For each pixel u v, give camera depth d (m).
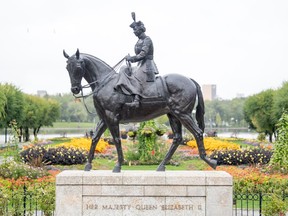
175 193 9.15
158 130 22.94
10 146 24.50
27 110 51.03
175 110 9.79
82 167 20.27
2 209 10.43
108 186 9.15
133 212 9.12
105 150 28.05
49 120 61.56
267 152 21.48
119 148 9.77
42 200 10.82
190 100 9.78
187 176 9.18
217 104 118.69
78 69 9.63
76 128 97.38
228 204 9.14
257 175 15.73
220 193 9.16
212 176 9.18
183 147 31.98
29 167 17.22
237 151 21.75
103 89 9.78
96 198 9.15
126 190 9.14
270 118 48.81
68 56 9.78
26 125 52.91
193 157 25.36
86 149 24.33
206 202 9.15
